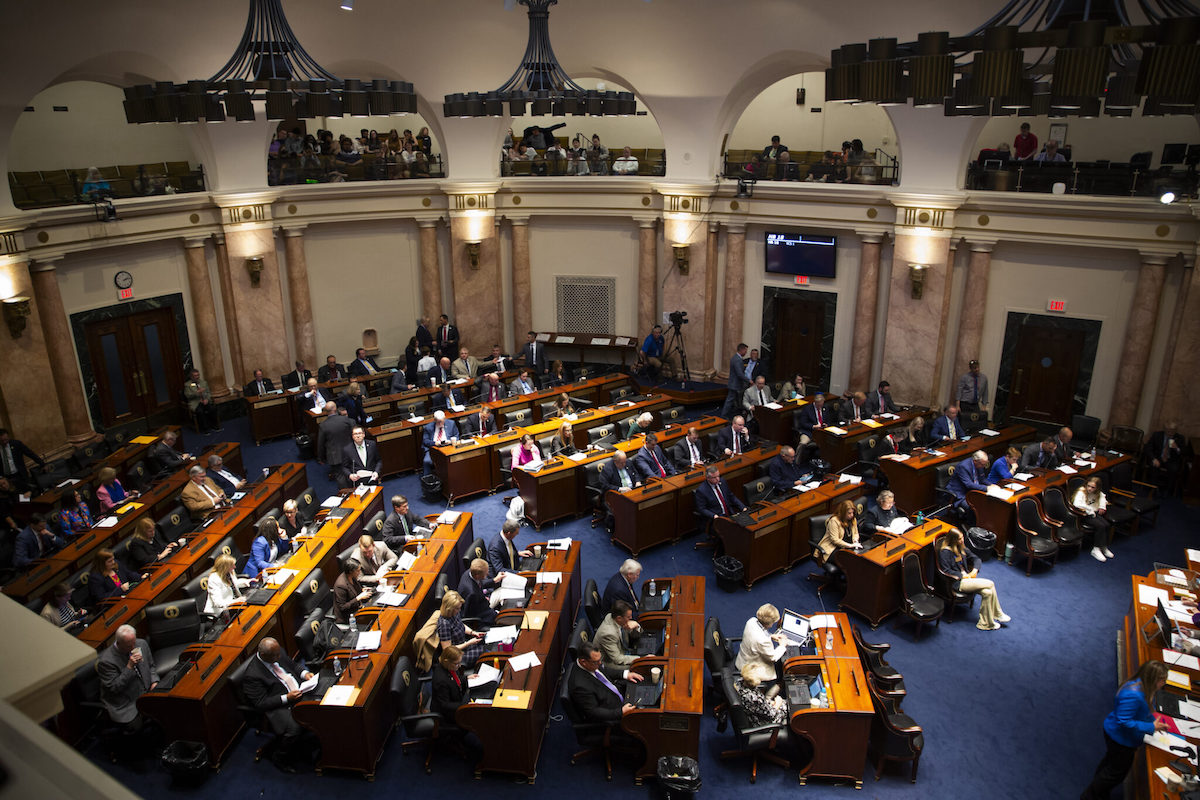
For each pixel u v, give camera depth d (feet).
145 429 51.21
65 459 44.96
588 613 28.89
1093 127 54.54
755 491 38.14
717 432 44.45
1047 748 25.67
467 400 52.54
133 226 47.57
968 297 48.75
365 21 50.75
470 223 59.06
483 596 29.35
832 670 24.84
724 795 23.82
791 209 52.80
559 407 46.96
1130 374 44.70
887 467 40.22
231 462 42.93
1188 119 51.57
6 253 40.83
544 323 63.57
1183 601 28.68
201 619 28.89
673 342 59.16
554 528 39.45
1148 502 38.70
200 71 46.85
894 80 16.69
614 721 23.75
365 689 23.86
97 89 55.62
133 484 40.50
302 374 52.42
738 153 57.47
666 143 55.47
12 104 39.75
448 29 52.39
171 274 51.49
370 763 24.13
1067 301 46.39
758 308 57.00
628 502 36.06
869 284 51.42
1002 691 28.27
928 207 47.34
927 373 50.21
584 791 23.94
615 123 73.51
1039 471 39.06
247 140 51.39
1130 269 44.21
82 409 46.60
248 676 24.53
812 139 65.05
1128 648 28.04
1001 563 36.81
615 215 58.95
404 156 58.59
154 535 32.94
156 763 24.88
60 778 3.10
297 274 56.54
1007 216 46.11
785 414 47.85
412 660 26.84
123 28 42.16
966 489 37.88
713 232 56.08
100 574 29.27
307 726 23.65
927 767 24.88
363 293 60.44
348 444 41.55
